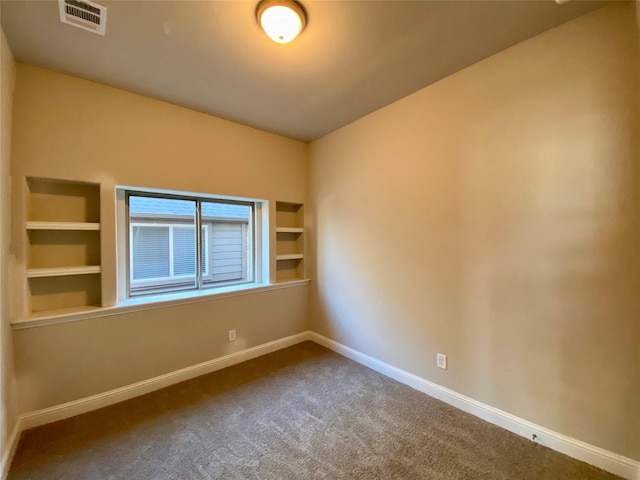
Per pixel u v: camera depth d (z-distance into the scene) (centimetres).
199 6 156
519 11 163
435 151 239
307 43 188
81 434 198
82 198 243
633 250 154
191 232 317
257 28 173
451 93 227
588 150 167
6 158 184
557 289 179
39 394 207
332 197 343
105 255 236
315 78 229
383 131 281
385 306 284
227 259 347
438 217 238
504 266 201
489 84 206
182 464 172
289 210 389
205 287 328
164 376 262
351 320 321
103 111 235
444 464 171
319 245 363
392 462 173
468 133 218
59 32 174
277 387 260
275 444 189
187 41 184
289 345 360
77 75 221
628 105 155
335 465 171
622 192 157
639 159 152
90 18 164
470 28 176
